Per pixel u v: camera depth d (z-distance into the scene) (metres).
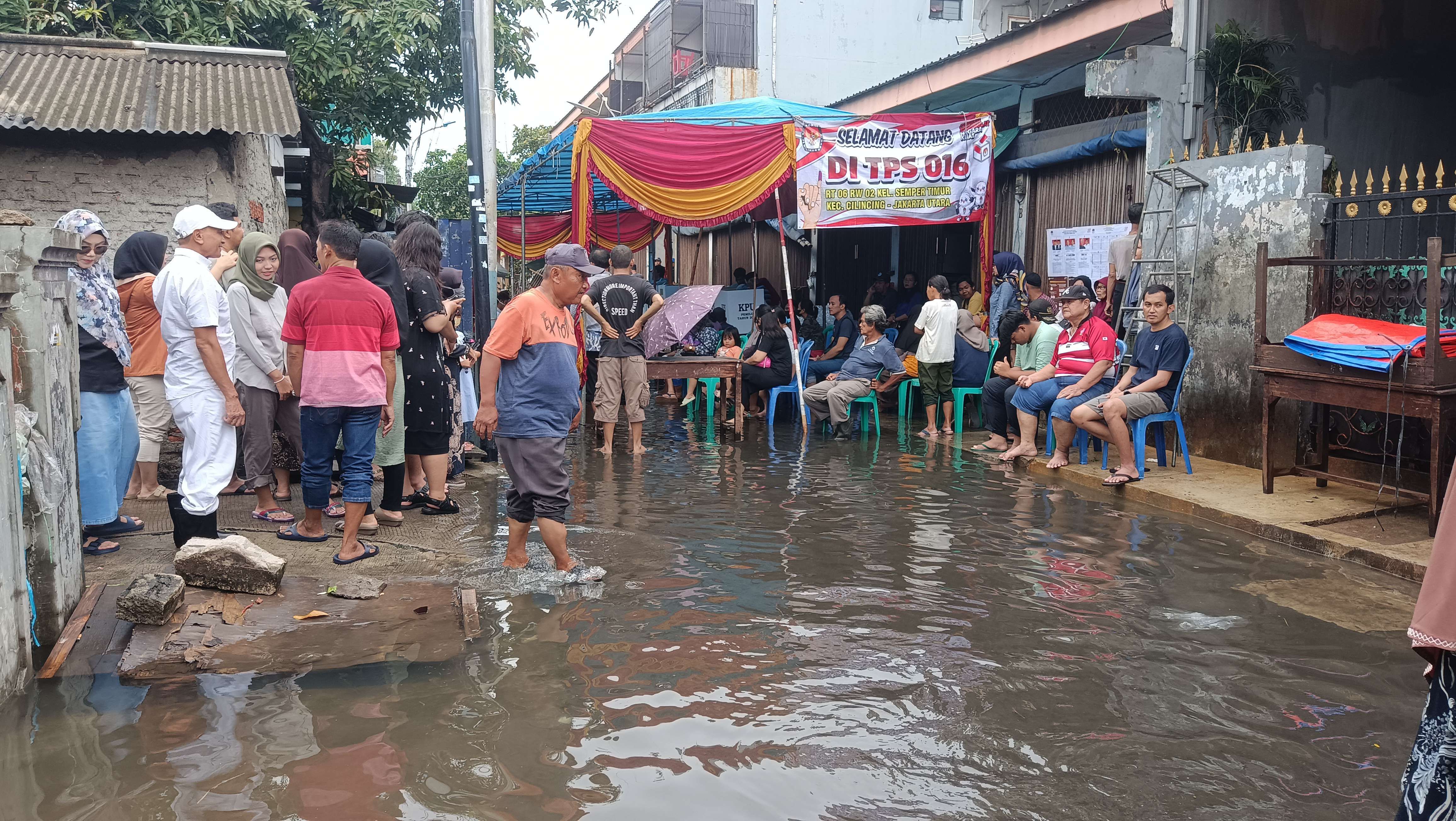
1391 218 6.57
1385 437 6.49
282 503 6.42
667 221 10.79
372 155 16.09
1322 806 2.89
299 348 5.10
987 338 10.35
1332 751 3.24
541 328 4.94
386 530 5.93
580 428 10.95
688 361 10.20
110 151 8.20
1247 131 9.02
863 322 10.27
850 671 3.88
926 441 9.91
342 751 3.13
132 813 2.74
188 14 12.04
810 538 5.96
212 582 4.48
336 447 5.90
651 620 4.43
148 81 8.90
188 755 3.09
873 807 2.87
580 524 6.25
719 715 3.46
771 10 20.17
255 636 4.07
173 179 8.34
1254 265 7.69
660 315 10.61
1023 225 12.50
